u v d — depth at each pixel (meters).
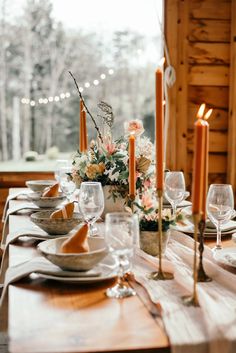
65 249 1.30
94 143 2.15
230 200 1.67
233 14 3.71
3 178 3.82
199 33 3.76
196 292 1.15
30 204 2.42
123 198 2.05
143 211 1.56
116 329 0.98
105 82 5.26
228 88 3.83
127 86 5.27
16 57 5.11
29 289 1.22
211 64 3.79
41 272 1.27
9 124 5.15
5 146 5.14
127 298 1.17
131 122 2.05
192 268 1.41
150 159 1.98
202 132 1.15
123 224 1.18
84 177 2.11
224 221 1.70
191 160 3.82
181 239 1.78
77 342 0.92
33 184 2.73
